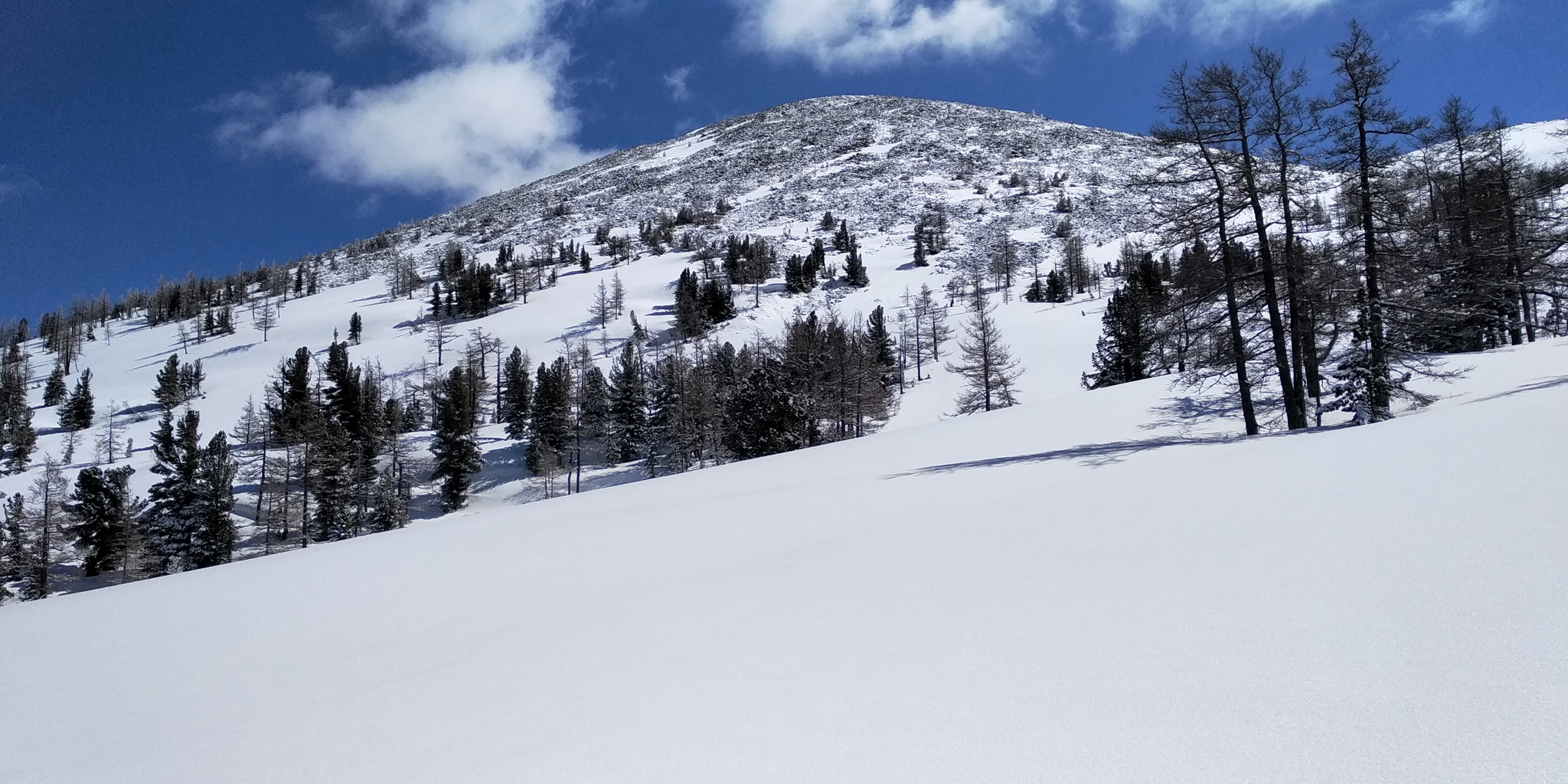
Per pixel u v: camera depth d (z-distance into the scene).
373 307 132.25
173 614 8.23
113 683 5.84
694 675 4.16
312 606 7.88
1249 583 4.28
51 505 45.75
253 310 134.62
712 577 6.82
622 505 14.26
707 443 50.91
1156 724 2.80
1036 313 85.25
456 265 147.25
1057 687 3.28
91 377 108.19
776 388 41.97
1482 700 2.60
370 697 4.66
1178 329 16.62
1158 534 5.85
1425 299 15.34
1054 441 18.23
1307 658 3.18
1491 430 7.43
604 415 64.31
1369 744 2.46
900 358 68.06
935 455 17.81
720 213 183.50
